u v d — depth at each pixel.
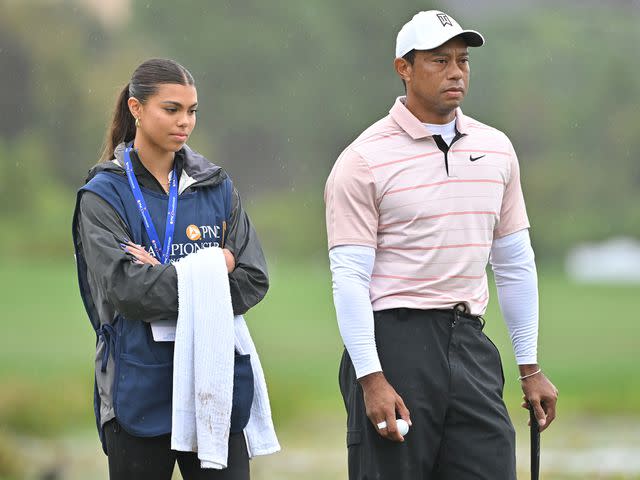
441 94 18.53
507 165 19.11
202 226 17.95
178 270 17.27
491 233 18.98
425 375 18.38
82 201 17.70
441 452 18.62
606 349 123.12
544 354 116.94
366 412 18.33
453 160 18.66
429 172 18.58
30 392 66.50
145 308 17.16
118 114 18.42
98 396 17.88
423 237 18.53
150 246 17.72
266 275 18.11
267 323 162.12
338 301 18.52
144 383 17.30
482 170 18.77
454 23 18.61
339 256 18.59
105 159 18.56
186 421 17.22
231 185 18.44
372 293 18.77
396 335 18.52
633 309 194.75
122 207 17.69
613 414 63.75
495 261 19.77
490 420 18.50
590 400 71.25
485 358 18.78
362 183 18.53
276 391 71.75
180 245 17.80
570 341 134.62
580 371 98.88
